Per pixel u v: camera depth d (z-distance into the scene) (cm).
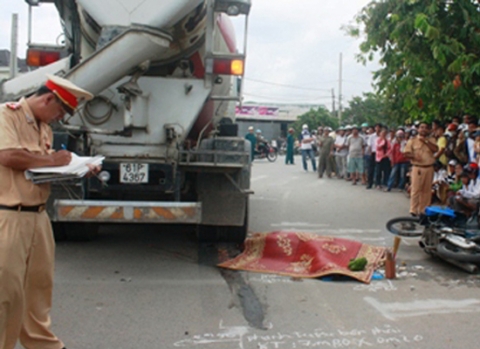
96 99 604
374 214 966
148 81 611
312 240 640
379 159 1340
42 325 343
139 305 475
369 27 905
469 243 583
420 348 393
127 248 673
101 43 553
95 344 393
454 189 884
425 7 824
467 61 787
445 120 1083
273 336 411
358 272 569
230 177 625
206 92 618
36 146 326
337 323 439
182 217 541
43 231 331
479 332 422
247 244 657
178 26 596
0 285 307
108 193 604
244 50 618
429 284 547
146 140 605
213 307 473
